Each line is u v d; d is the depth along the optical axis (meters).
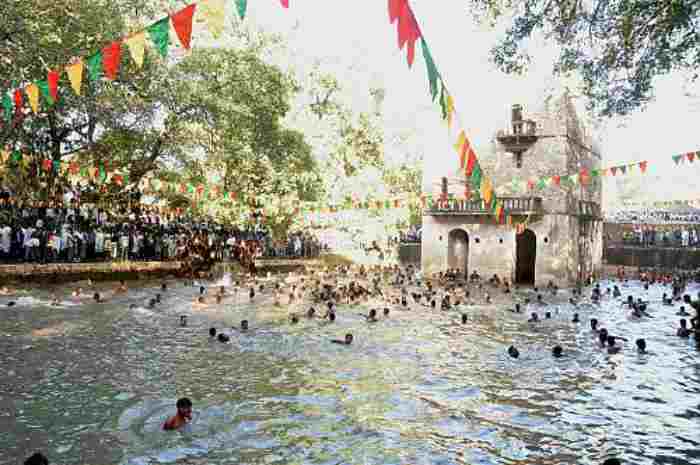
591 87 19.03
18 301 20.58
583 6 17.39
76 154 34.06
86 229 27.36
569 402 11.14
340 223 49.62
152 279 29.27
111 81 27.33
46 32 22.69
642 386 12.37
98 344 14.98
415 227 54.12
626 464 8.15
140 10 30.14
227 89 33.78
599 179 42.16
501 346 16.38
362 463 8.02
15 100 13.45
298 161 40.59
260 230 38.97
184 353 14.36
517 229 33.34
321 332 17.67
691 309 24.88
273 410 10.20
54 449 8.11
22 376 11.73
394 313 21.95
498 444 8.87
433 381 12.47
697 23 14.91
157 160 35.72
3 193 26.20
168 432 8.94
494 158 35.69
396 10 6.42
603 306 25.58
